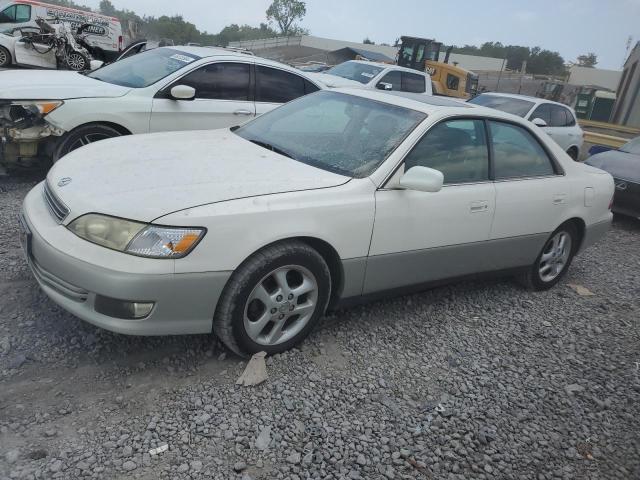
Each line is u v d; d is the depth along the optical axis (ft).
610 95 109.19
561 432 10.48
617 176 27.30
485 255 14.47
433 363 12.12
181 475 8.14
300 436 9.26
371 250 11.90
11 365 10.00
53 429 8.68
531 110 38.04
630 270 20.77
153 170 11.04
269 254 10.37
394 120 13.28
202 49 23.48
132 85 20.90
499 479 9.11
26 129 18.37
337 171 12.09
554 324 14.93
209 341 11.53
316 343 12.09
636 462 9.98
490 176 14.21
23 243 10.99
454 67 67.31
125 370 10.32
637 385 12.41
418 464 9.08
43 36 58.95
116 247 9.36
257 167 11.66
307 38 212.43
